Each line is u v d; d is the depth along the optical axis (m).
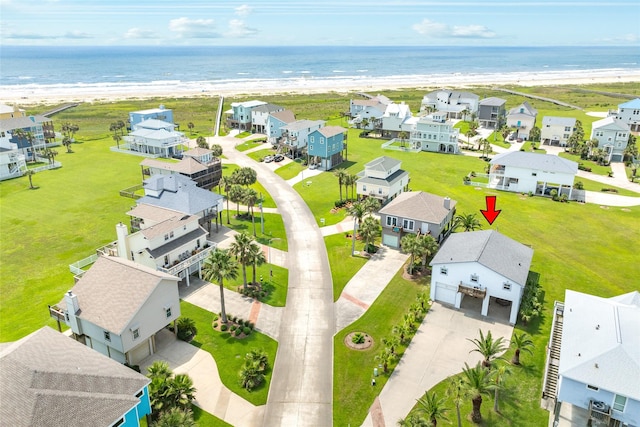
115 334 40.03
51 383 30.75
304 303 53.91
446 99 178.12
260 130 148.50
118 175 104.69
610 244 69.44
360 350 45.62
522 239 71.00
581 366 33.12
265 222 77.56
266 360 43.22
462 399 35.84
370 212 69.56
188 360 43.94
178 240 59.22
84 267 62.16
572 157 120.38
